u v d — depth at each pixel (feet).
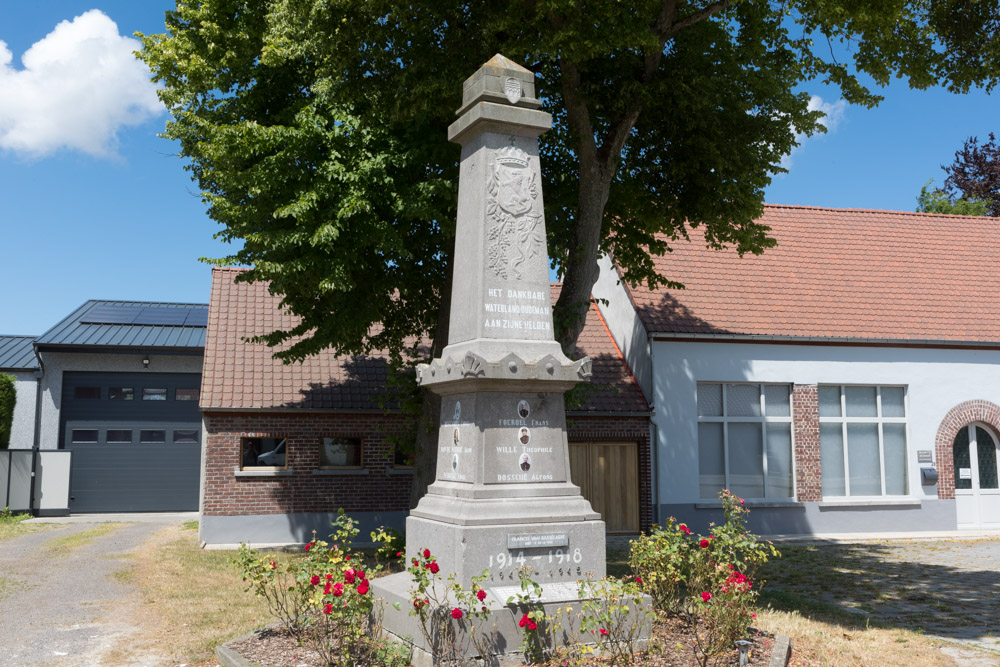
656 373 62.64
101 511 80.28
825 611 32.45
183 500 82.43
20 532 62.59
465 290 26.48
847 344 65.05
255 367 62.18
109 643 26.99
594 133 49.85
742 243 52.49
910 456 65.10
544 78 47.47
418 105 40.70
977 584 40.57
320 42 41.47
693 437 62.54
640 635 22.95
